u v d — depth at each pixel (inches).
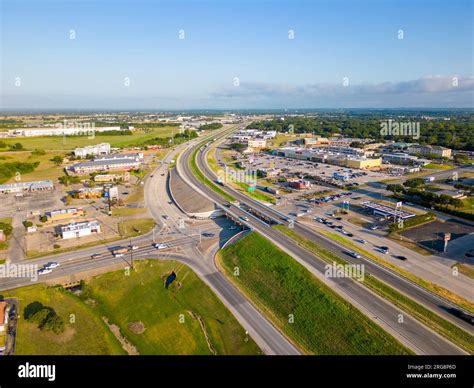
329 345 2044.8
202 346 2134.6
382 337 2014.0
